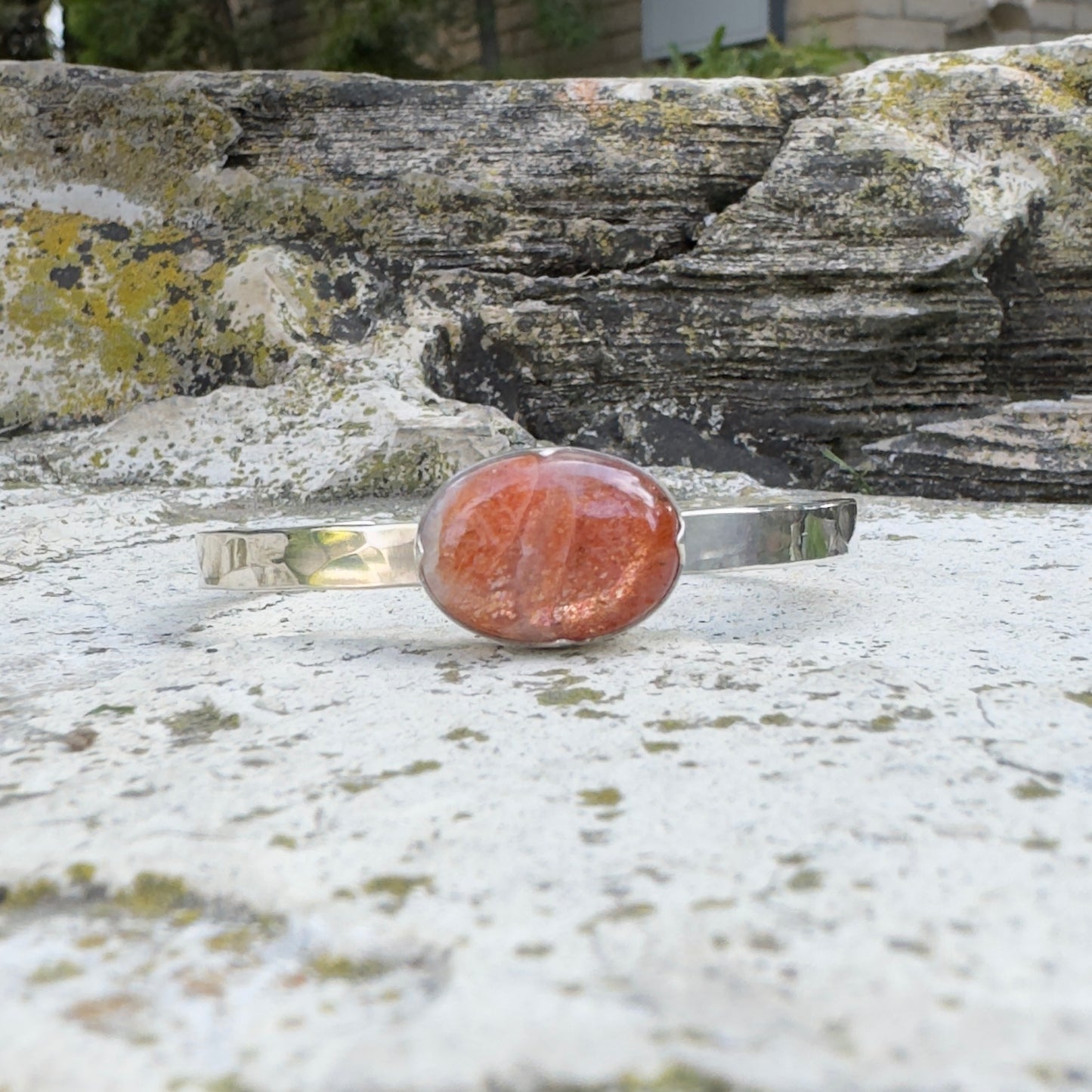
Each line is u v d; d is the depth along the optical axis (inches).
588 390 11.1
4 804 3.5
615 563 4.7
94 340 10.7
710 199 11.2
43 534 7.9
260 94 11.1
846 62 22.5
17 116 11.0
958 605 5.8
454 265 11.0
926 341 10.8
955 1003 2.4
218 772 3.7
